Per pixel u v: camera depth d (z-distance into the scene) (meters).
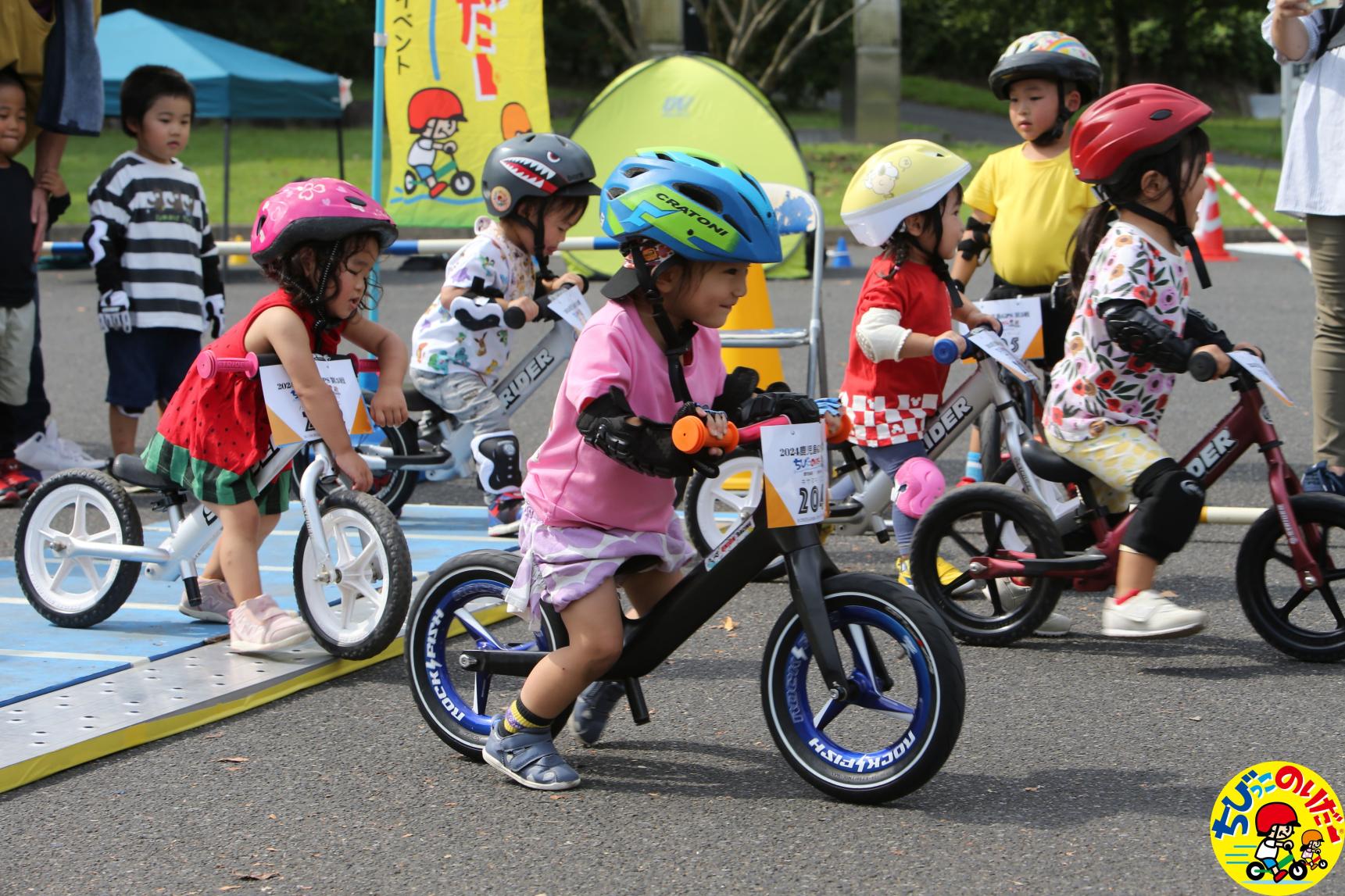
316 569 6.88
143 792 5.52
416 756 5.88
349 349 10.34
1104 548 6.86
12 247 10.34
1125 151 6.55
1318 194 8.52
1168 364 6.47
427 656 5.95
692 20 34.44
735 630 7.51
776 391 5.34
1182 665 6.79
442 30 11.84
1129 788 5.37
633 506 5.31
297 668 6.79
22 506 10.42
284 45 54.16
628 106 19.91
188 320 10.74
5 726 5.97
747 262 5.02
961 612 7.23
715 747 5.91
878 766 5.20
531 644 6.15
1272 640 6.84
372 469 9.62
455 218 12.03
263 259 6.73
